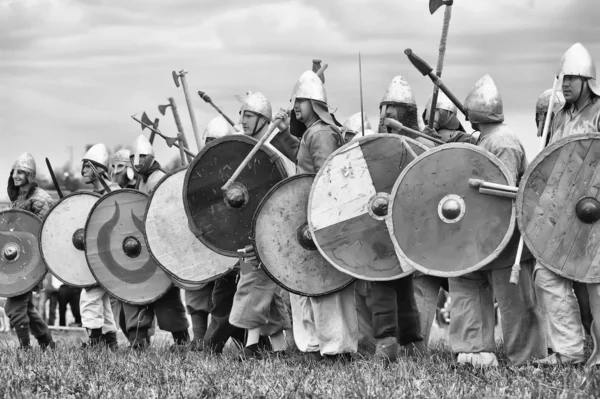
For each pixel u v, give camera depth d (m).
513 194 9.46
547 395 7.91
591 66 9.91
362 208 10.26
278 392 8.52
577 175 9.26
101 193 14.82
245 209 11.52
